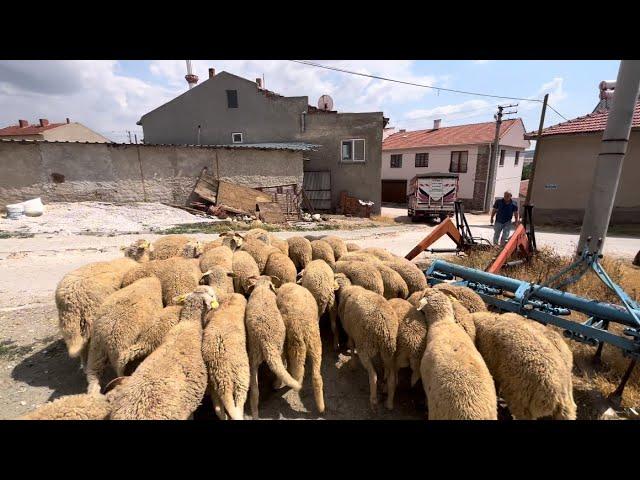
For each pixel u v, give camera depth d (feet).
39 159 47.03
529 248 26.37
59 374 13.85
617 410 12.11
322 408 12.23
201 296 12.51
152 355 10.07
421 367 10.98
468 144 91.30
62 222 40.98
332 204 73.15
